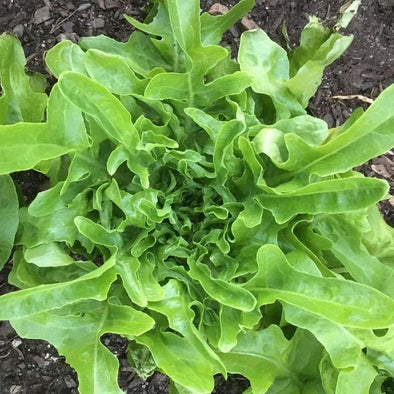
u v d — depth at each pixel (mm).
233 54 471
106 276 347
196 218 401
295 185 375
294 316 373
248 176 388
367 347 404
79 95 325
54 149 339
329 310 347
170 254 388
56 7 440
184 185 391
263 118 424
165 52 407
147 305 370
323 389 408
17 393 427
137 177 380
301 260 375
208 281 380
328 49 400
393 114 343
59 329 361
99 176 380
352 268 395
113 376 354
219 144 367
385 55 496
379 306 344
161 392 446
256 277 368
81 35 443
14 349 427
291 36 479
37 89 413
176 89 377
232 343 366
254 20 473
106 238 370
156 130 383
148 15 424
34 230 369
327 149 361
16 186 403
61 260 364
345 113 490
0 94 426
